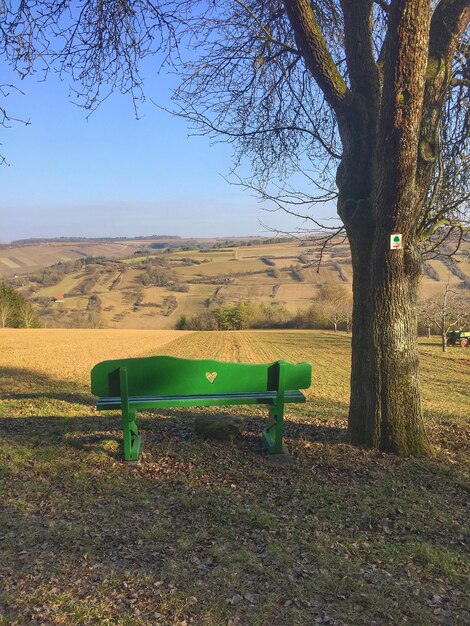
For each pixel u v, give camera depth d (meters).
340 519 3.73
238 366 5.19
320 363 26.44
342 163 5.38
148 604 2.60
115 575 2.86
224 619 2.50
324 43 5.12
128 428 4.87
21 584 2.74
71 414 7.66
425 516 3.83
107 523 3.55
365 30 5.09
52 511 3.73
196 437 5.75
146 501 3.96
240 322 73.12
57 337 43.31
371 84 5.19
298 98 7.07
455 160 6.22
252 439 5.70
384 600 2.70
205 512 3.79
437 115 4.96
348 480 4.46
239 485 4.33
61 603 2.58
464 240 6.10
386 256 4.90
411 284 5.07
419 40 4.19
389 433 5.12
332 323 71.25
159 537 3.36
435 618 2.57
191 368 5.11
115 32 5.55
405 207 4.73
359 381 5.32
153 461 4.91
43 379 13.65
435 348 37.78
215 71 6.74
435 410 10.28
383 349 5.07
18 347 29.70
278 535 3.45
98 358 22.11
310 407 9.80
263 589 2.78
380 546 3.35
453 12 4.90
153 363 5.04
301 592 2.76
